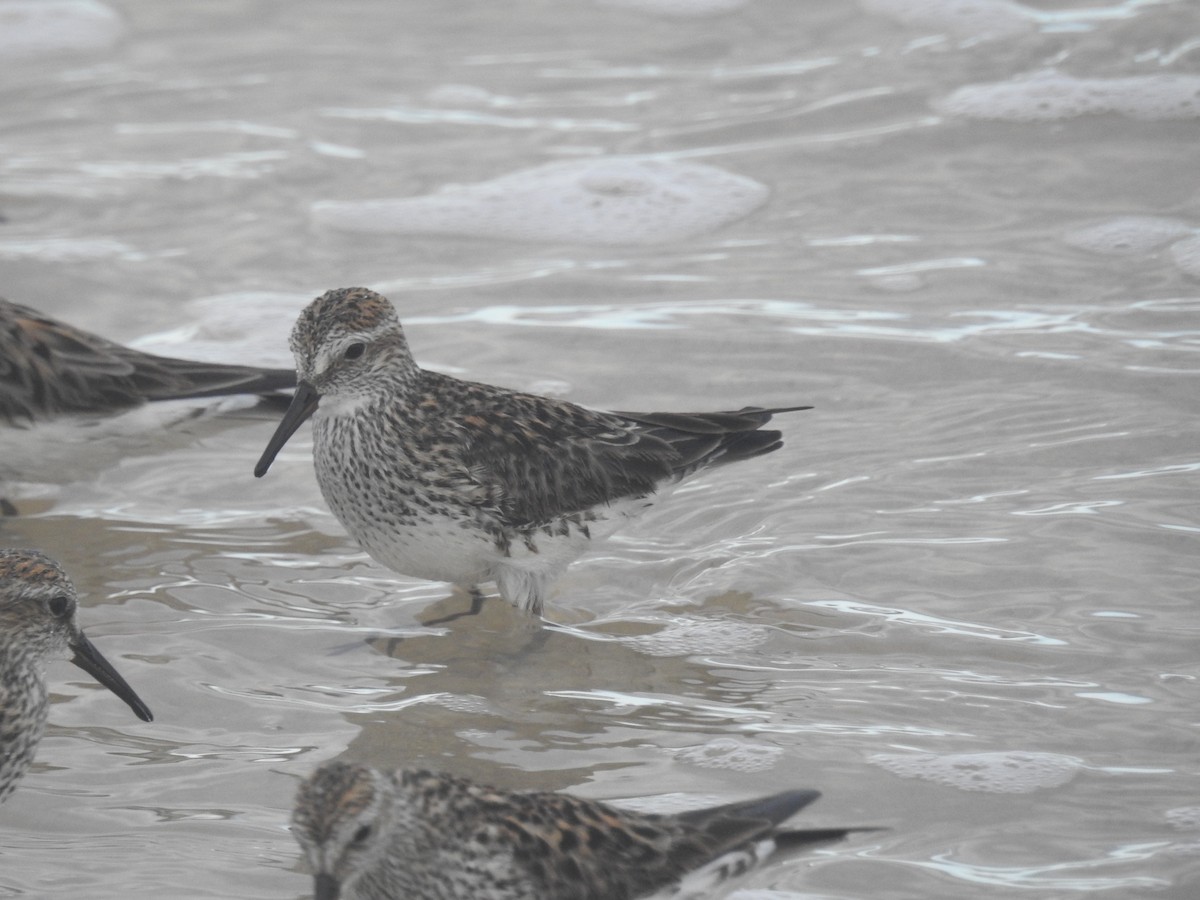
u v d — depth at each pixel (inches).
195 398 547.8
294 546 518.6
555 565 482.6
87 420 540.7
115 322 643.5
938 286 639.8
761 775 392.8
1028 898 340.8
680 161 748.6
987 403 561.6
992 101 768.9
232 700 433.1
